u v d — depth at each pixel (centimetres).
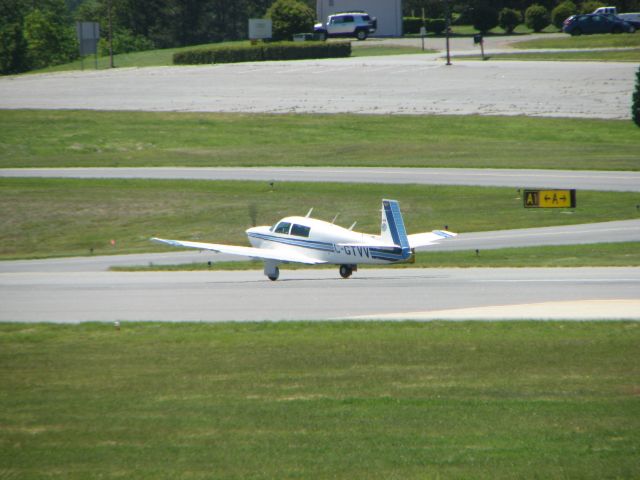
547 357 7419
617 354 7450
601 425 5562
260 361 7594
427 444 5300
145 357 7888
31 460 5172
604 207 18025
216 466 5022
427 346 7975
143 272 14138
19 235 18388
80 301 11231
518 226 17075
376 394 6425
